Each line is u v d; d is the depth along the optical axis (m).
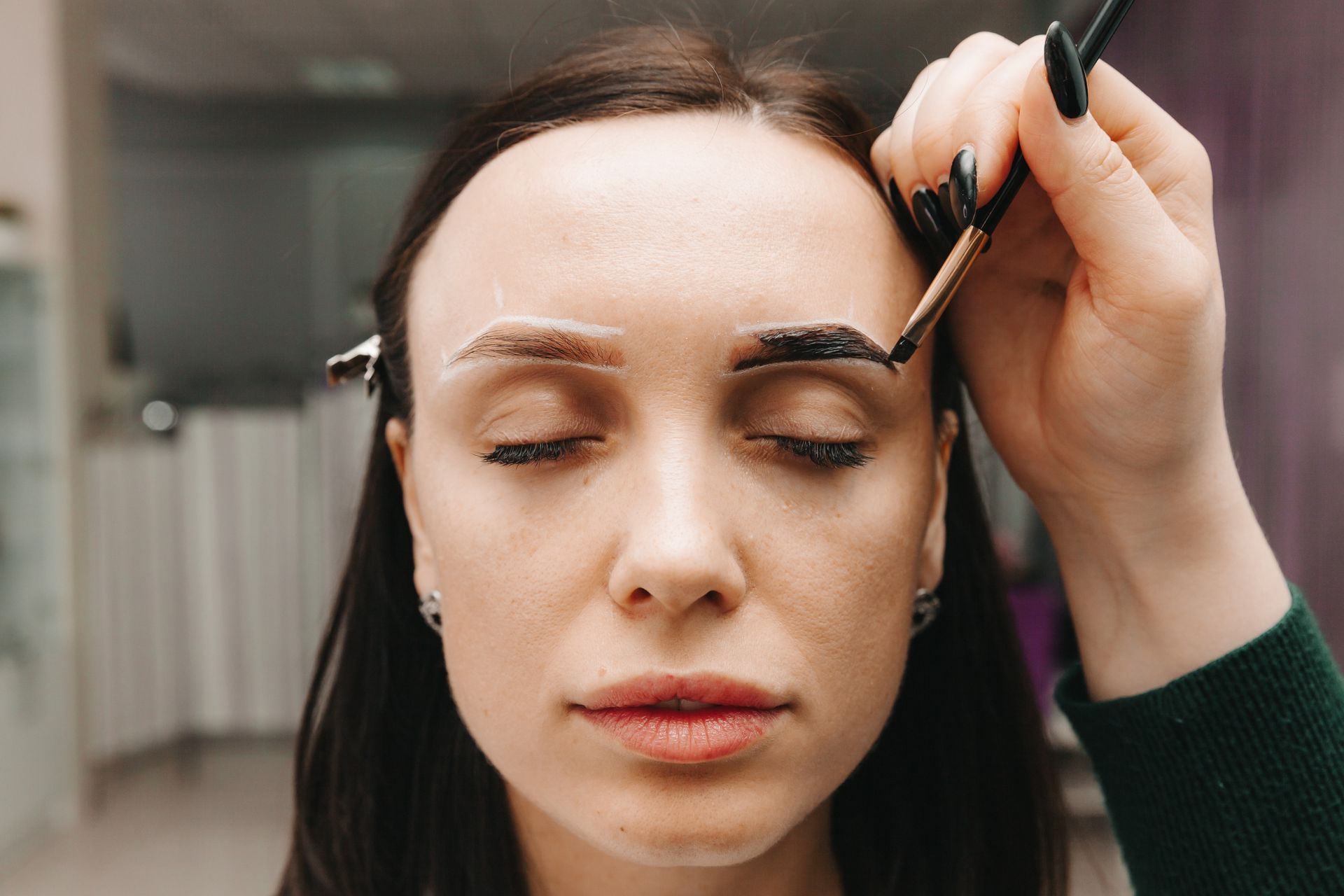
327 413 3.44
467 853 0.81
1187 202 0.64
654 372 0.61
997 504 2.66
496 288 0.64
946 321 0.77
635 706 0.60
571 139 0.67
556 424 0.62
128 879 2.58
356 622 0.89
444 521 0.66
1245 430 2.13
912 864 0.88
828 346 0.62
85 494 3.20
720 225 0.62
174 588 3.51
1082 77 0.56
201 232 4.80
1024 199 0.68
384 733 0.89
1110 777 0.76
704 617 0.59
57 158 3.21
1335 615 1.96
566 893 0.74
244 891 2.51
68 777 3.02
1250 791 0.69
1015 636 0.92
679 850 0.59
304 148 4.76
